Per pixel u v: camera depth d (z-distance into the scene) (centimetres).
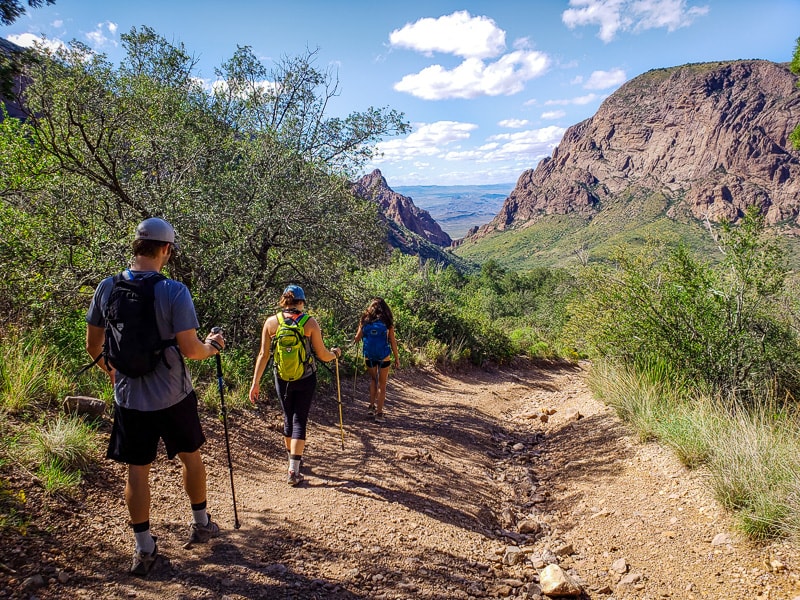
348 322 964
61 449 345
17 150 668
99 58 827
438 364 1273
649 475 498
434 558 356
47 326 547
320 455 552
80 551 272
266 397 655
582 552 396
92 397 442
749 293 717
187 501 369
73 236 650
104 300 266
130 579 261
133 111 730
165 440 282
